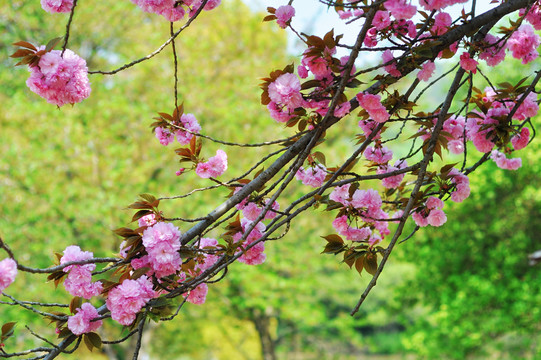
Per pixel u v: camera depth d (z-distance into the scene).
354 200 2.56
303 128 2.50
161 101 11.86
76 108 11.74
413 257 11.96
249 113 11.99
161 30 12.39
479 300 11.10
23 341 10.74
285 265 12.20
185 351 15.27
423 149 2.91
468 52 2.62
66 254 2.34
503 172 10.96
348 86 2.40
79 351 11.78
